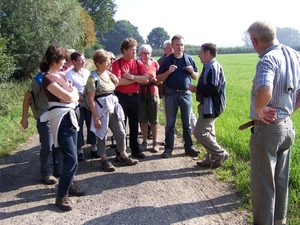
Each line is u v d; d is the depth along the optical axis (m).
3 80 11.69
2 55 11.23
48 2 16.89
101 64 5.15
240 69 34.12
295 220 3.83
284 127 3.39
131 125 6.05
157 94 6.52
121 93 5.84
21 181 5.22
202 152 6.40
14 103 10.58
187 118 6.20
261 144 3.46
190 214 4.16
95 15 57.97
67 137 4.21
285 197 3.71
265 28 3.38
